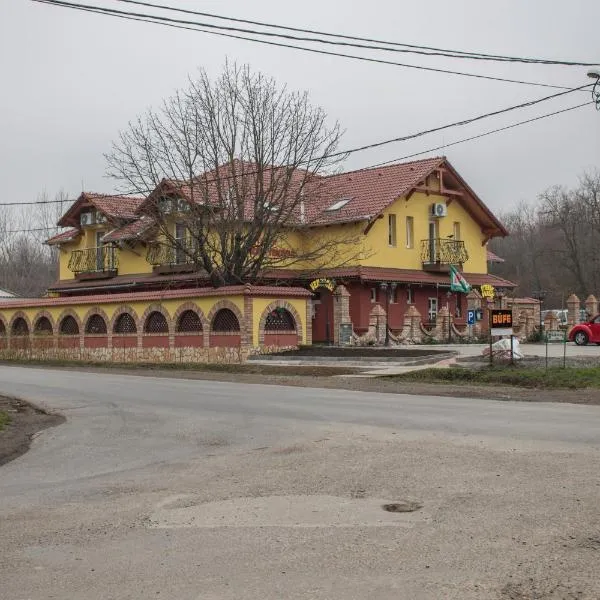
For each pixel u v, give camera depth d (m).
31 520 7.46
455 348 32.06
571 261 78.38
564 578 5.28
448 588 5.16
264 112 32.09
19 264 78.50
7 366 35.44
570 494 7.48
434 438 11.14
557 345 34.66
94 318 36.59
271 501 7.77
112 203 44.47
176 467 10.02
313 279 38.16
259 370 26.47
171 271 39.75
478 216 44.62
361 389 19.89
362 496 7.80
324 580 5.38
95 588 5.39
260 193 32.12
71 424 14.82
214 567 5.75
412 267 40.47
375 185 40.91
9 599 5.21
